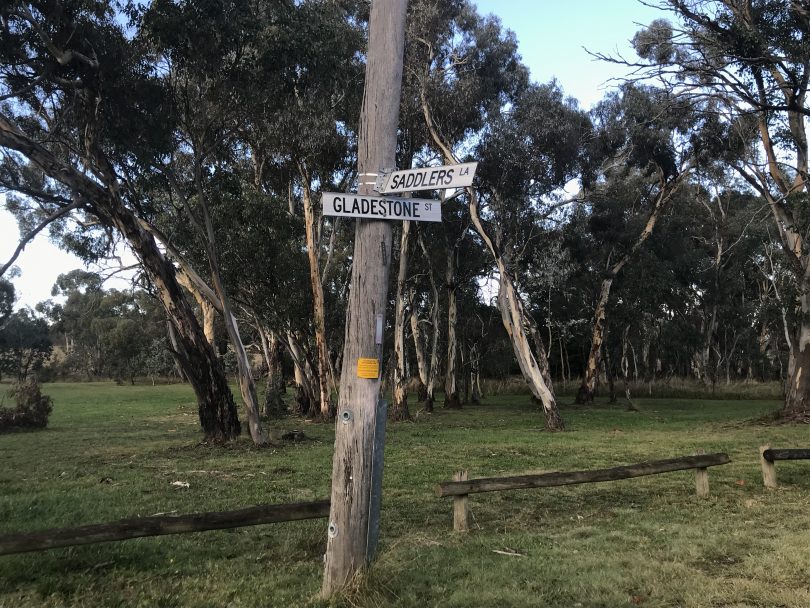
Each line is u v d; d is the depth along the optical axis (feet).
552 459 47.96
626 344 151.64
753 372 180.86
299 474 42.06
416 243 112.78
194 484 38.42
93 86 50.52
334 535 17.29
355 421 17.34
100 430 80.28
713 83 59.41
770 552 21.34
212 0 48.08
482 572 19.88
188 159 70.54
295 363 101.50
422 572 19.90
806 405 71.26
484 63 95.40
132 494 34.86
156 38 49.78
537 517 28.53
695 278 147.23
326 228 107.24
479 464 45.80
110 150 58.18
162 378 261.03
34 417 82.23
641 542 23.36
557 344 193.36
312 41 53.93
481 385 179.32
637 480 36.78
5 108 55.57
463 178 16.72
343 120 82.12
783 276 86.99
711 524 25.66
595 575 19.39
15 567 20.72
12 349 257.55
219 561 22.06
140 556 22.35
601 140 104.27
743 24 54.19
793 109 59.77
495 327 159.53
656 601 17.29
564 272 127.95
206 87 56.39
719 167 113.80
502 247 97.35
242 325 149.07
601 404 130.82
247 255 78.54
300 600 17.33
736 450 50.67
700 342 158.51
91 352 281.54
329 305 97.96
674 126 83.97
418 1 88.12
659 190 123.75
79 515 29.32
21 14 43.98
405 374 98.02
